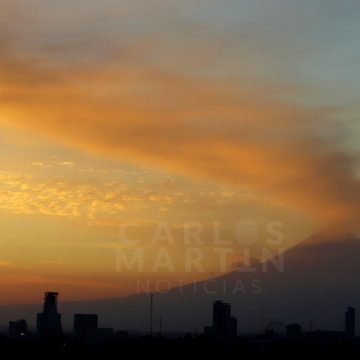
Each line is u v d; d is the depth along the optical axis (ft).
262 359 374.43
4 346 374.43
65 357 351.46
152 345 402.72
